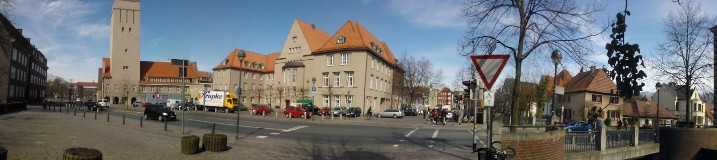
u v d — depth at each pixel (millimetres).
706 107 71875
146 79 97250
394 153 13953
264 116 40000
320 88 58656
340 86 56375
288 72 63781
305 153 13422
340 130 24156
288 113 40250
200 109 54875
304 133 21406
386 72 67875
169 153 12438
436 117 34969
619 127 32000
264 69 85250
